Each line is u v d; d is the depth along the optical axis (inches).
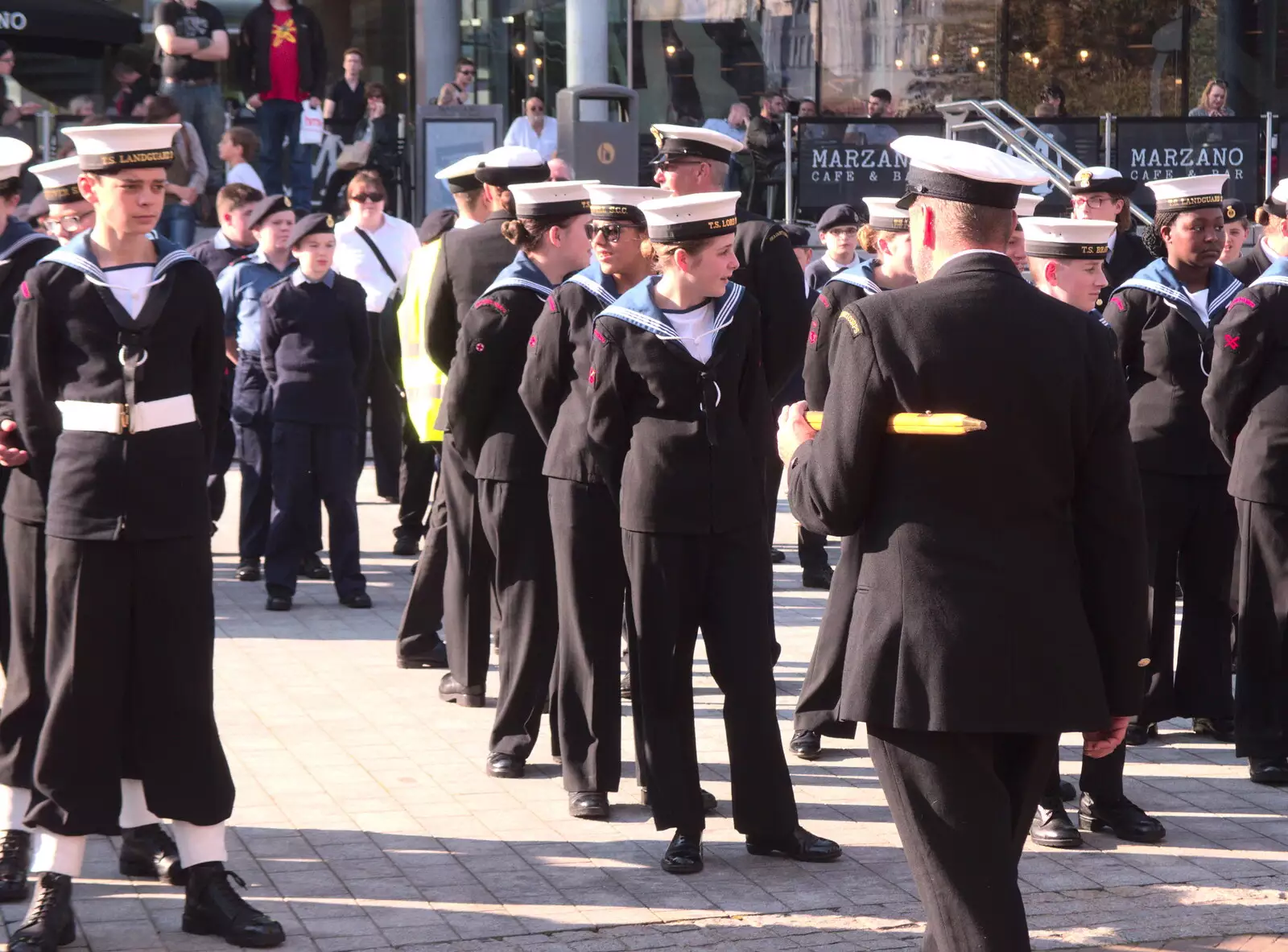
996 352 258.8
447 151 1192.2
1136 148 1164.5
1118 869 395.9
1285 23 1563.7
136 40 1305.4
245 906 348.2
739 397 396.8
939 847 260.8
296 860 396.5
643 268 418.9
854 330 263.0
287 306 675.4
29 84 1285.7
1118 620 264.7
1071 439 261.9
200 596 347.9
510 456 455.5
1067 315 265.6
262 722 516.1
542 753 486.0
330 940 349.4
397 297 753.0
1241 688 466.6
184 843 352.8
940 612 257.3
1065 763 481.1
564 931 354.3
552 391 422.3
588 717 425.7
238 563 781.3
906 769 263.0
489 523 462.3
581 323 414.0
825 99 1483.8
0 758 368.8
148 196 340.8
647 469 386.6
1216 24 1550.2
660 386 384.5
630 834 417.7
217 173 1182.3
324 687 559.2
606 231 416.2
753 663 391.2
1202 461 472.4
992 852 259.8
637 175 862.5
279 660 596.7
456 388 458.0
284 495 677.3
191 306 347.3
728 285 398.9
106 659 341.7
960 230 268.2
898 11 1487.5
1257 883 386.6
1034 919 363.6
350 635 637.3
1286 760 465.4
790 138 1172.5
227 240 785.6
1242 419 455.8
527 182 512.7
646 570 388.2
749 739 393.7
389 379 845.8
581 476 414.9
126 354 339.6
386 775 463.5
